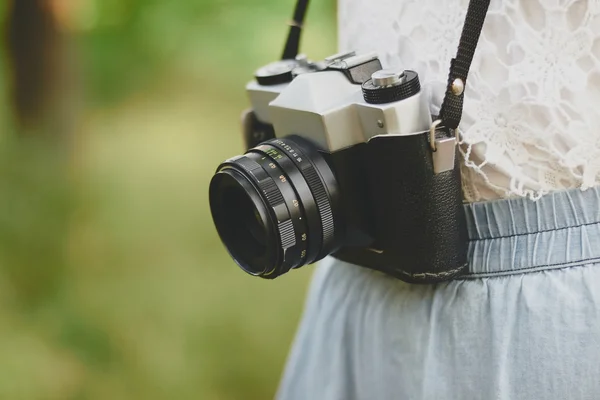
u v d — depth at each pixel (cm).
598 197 84
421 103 84
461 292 90
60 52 386
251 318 272
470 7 80
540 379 84
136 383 255
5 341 269
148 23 483
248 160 89
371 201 91
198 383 252
